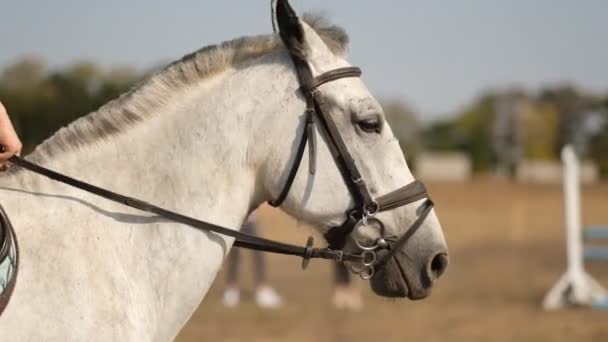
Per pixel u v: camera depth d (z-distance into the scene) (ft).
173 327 15.74
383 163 16.28
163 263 15.46
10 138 14.76
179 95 16.17
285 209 16.38
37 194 14.96
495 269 74.23
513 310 53.93
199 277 15.80
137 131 15.84
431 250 16.61
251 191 16.28
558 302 54.90
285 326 48.06
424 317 51.44
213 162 15.89
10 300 13.73
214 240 15.88
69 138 15.66
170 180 15.72
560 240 97.25
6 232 13.91
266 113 16.07
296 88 16.12
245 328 47.47
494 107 378.32
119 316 14.61
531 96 381.40
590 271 74.74
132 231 15.33
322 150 16.03
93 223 14.99
